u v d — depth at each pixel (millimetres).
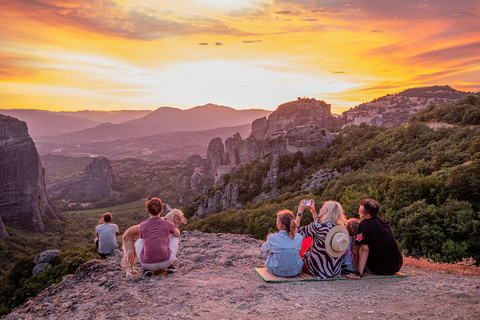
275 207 63188
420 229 29219
